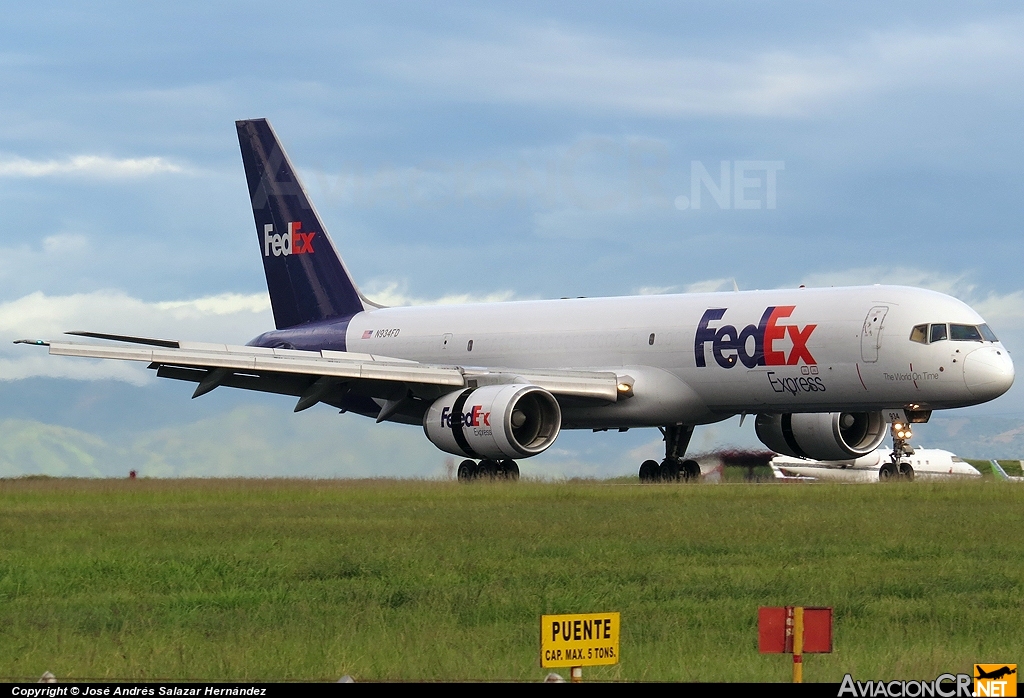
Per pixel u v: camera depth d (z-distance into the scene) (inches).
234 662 1622.8
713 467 6141.7
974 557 2546.8
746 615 1916.8
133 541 2923.2
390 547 2743.6
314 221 6815.9
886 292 4997.5
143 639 1759.4
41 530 3196.4
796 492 4330.7
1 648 1720.0
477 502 4003.4
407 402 5595.5
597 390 5393.7
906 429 5167.3
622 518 3341.5
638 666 1594.5
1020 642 1758.1
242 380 5344.5
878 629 1830.7
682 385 5403.5
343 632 1797.5
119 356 4776.1
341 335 6594.5
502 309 6122.1
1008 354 4926.2
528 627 1859.0
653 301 5605.3
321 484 5339.6
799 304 5132.9
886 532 2977.4
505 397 5049.2
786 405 5226.4
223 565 2455.7
